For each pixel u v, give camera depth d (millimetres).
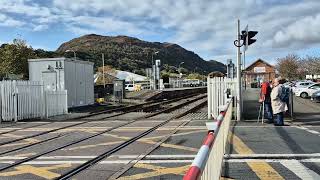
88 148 12523
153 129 17266
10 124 21406
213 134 5609
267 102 18609
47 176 8961
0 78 58406
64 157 11117
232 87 20719
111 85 60281
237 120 19484
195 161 3686
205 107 34531
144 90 62375
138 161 10320
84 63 36094
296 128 16516
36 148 12766
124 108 32875
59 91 27750
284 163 9742
